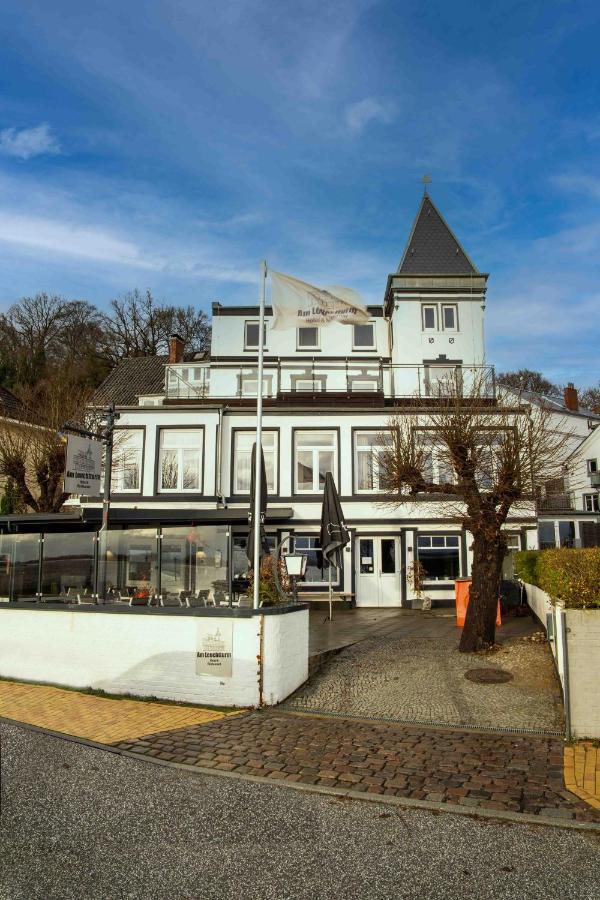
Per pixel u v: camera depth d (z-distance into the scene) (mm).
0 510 23219
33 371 42219
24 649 10875
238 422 22594
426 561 21578
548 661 10633
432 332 29828
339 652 12266
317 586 21578
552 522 26312
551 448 12828
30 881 4387
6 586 11477
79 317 49562
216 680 9289
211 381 29125
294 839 5105
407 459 13320
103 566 10656
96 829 5238
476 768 6676
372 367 27453
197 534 10078
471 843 5047
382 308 31875
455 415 13023
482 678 9961
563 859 4785
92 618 10250
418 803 5812
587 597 7680
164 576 10234
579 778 6340
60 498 20453
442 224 31594
